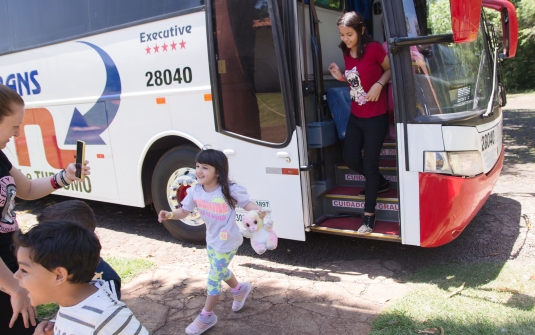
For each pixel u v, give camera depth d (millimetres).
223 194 3221
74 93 5750
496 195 6156
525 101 20766
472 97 4137
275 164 4297
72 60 5680
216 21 4418
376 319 3244
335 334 3133
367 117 4000
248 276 4234
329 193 4586
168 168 5148
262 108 4285
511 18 4832
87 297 1761
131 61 5133
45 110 6109
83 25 5504
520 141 10320
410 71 3619
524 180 6863
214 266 3262
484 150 3963
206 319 3258
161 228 6031
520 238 4555
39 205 7609
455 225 3689
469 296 3459
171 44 4773
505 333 2936
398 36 3600
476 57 4453
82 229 1755
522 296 3393
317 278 4094
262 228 3291
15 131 2137
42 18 5879
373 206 4051
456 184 3607
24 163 6602
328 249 4789
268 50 4160
